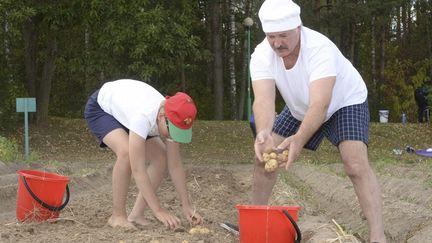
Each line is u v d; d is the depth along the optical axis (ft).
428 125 74.69
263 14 15.58
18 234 18.54
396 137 70.49
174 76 94.17
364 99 17.31
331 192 30.94
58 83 91.50
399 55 114.42
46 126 67.26
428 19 110.83
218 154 62.08
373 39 107.04
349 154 16.71
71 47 64.80
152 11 55.67
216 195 32.22
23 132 64.39
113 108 19.20
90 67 60.08
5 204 28.63
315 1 80.79
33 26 63.62
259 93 16.76
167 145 19.38
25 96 67.97
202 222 19.90
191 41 58.03
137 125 18.11
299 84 16.51
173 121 17.88
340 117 17.01
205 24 94.32
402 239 21.29
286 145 15.52
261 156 16.03
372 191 16.66
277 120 18.78
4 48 62.28
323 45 15.99
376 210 16.66
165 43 56.18
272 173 18.37
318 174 37.96
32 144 61.26
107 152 60.80
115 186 19.42
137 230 19.20
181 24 58.75
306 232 19.56
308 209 27.73
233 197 32.42
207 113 98.99
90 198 29.50
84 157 56.90
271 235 15.58
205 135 69.00
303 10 75.41
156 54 57.57
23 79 70.64
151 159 19.89
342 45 94.58
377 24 104.37
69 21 61.16
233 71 96.07
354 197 27.76
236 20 97.66
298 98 16.93
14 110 64.69
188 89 101.19
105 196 30.25
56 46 65.82
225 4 97.66
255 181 18.57
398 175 35.94
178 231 19.02
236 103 101.30
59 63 68.95
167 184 35.88
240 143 67.00
